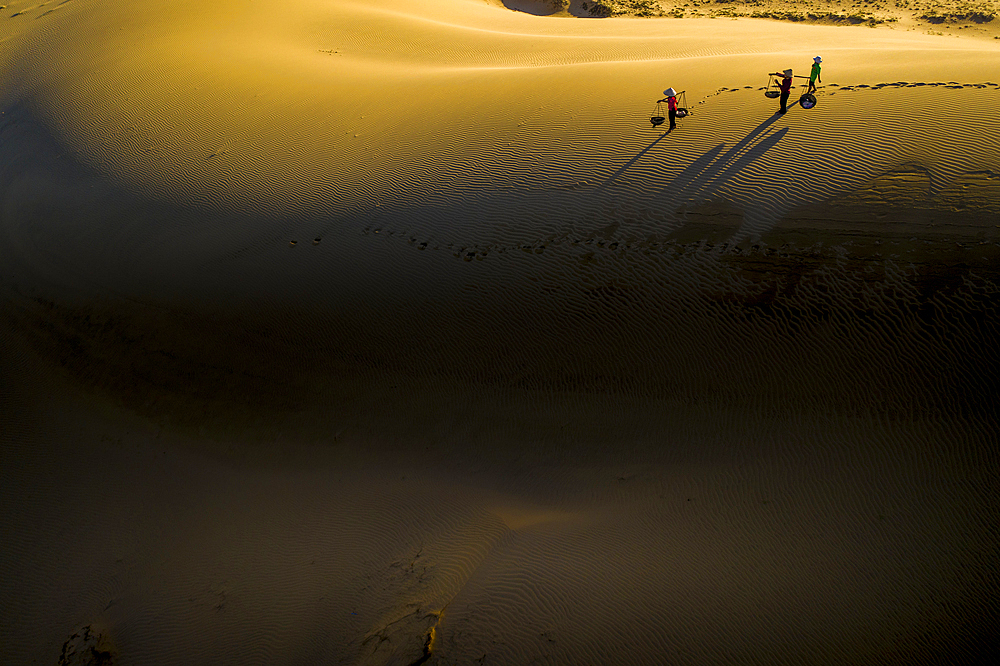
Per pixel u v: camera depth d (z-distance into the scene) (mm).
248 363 14203
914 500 9641
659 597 8984
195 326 14789
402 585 9992
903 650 8242
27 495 14016
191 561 11828
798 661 8195
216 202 16672
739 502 10242
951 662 8125
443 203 14703
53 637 11250
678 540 9828
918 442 10047
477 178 15102
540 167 14906
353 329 13648
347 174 16406
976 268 10414
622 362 12055
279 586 10859
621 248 12688
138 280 15688
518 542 10172
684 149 14203
